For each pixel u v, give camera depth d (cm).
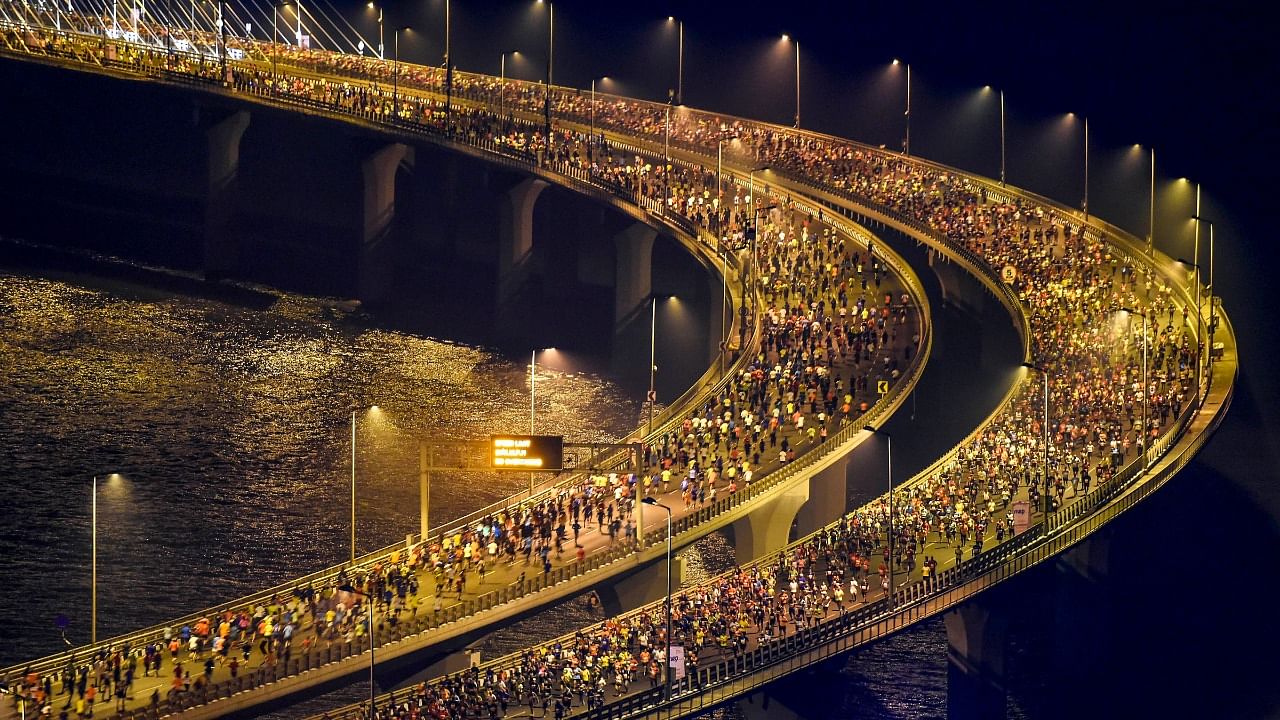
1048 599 17200
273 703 12519
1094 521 15650
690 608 13862
